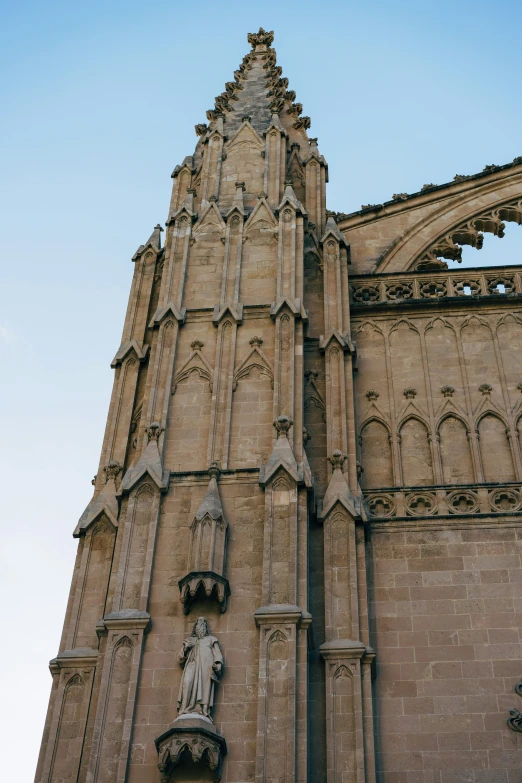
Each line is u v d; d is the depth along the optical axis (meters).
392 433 29.78
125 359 31.20
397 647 24.64
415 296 33.97
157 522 25.59
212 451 27.09
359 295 34.12
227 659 22.98
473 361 31.39
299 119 40.16
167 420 28.16
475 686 23.88
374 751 22.70
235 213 33.88
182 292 31.73
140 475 26.39
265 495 25.61
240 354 29.61
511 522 26.67
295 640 22.86
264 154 37.03
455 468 28.89
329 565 25.22
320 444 28.47
